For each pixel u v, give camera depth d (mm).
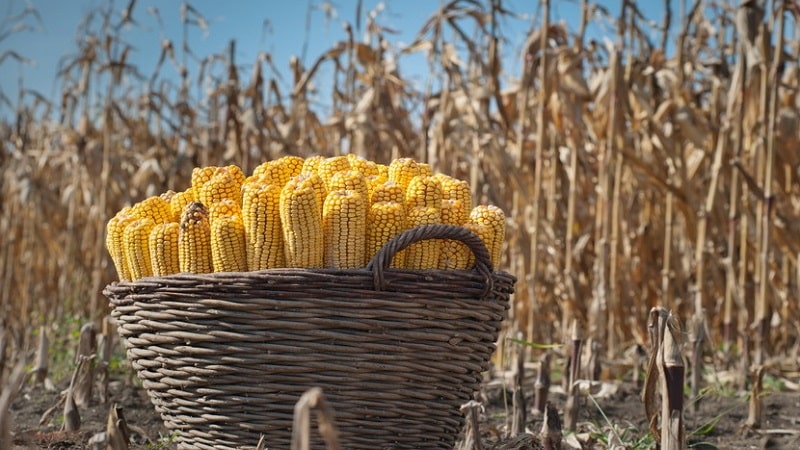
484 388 2492
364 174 1774
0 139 5531
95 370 2379
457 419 1637
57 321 4137
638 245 3695
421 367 1548
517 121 3885
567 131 3271
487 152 3285
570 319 3379
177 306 1552
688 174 3520
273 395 1531
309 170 1741
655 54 3549
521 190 3260
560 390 2721
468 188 1725
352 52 4066
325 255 1601
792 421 2348
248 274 1509
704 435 2213
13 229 5016
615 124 3107
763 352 2854
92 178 4512
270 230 1587
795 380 3031
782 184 3410
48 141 5250
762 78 2963
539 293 3555
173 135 5172
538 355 3521
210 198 1695
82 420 2189
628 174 3639
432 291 1539
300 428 1088
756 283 3027
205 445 1596
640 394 2660
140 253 1667
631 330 3602
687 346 2643
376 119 3918
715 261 3396
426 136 3436
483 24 3516
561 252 3588
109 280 4309
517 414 2008
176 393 1591
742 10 2980
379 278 1507
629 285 3445
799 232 3188
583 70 3264
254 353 1522
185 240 1616
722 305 3629
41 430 2064
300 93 4305
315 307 1514
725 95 3533
